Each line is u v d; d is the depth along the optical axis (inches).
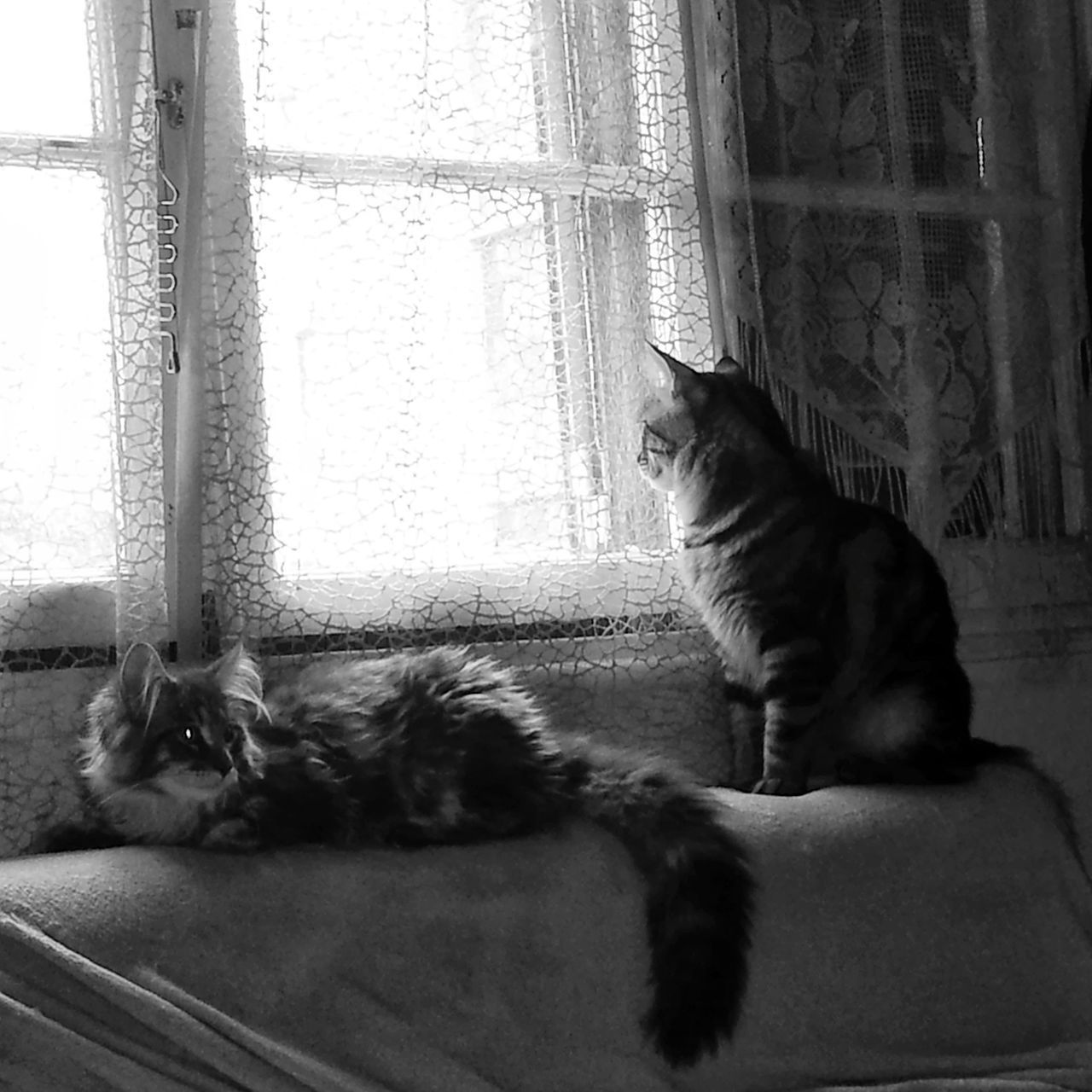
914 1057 65.9
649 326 82.6
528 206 79.0
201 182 68.9
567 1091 59.0
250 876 58.2
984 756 79.9
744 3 85.3
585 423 81.0
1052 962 72.3
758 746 81.9
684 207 83.2
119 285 66.1
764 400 81.0
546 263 79.8
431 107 75.9
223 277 71.5
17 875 55.8
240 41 72.7
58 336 66.1
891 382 86.6
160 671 61.7
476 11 78.0
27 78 66.5
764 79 85.7
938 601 80.9
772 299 84.9
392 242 74.4
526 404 79.0
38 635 67.4
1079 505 93.6
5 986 52.2
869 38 87.7
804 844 68.1
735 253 83.4
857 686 77.8
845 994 66.0
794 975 65.1
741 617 77.9
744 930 63.7
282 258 72.7
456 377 77.0
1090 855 93.2
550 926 61.4
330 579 73.9
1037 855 74.0
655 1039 60.7
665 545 83.0
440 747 64.7
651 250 82.7
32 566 66.4
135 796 61.2
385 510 74.5
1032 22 93.6
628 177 81.6
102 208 66.3
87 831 63.1
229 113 72.3
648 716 81.9
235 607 70.9
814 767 81.0
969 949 70.1
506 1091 57.7
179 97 70.4
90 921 54.4
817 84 86.7
